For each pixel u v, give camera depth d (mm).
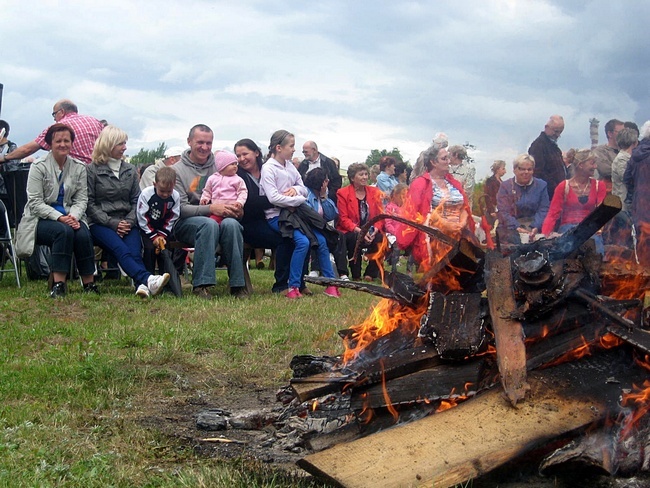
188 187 10906
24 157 11367
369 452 3674
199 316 8594
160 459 4359
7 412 5055
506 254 4840
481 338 4254
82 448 4410
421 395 4184
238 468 4152
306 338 7543
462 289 4758
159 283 9875
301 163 14078
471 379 4156
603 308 4266
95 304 9250
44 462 4102
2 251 11867
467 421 3852
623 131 9523
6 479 3898
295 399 5074
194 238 10375
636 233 9367
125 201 10422
